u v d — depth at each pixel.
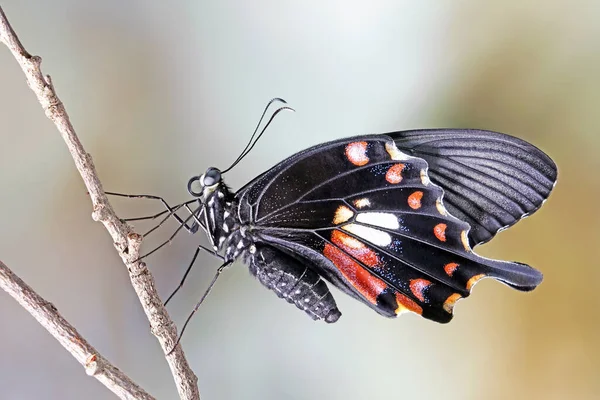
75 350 0.42
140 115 0.46
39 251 0.46
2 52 0.45
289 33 0.46
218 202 0.44
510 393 0.47
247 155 0.47
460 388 0.47
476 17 0.47
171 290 0.46
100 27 0.46
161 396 0.46
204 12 0.46
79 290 0.46
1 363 0.45
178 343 0.43
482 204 0.45
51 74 0.46
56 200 0.46
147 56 0.46
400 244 0.45
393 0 0.46
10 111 0.45
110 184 0.46
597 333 0.47
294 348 0.47
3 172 0.45
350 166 0.44
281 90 0.47
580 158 0.47
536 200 0.44
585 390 0.47
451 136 0.45
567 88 0.47
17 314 0.46
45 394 0.45
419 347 0.47
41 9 0.46
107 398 0.46
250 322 0.47
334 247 0.45
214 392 0.46
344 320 0.47
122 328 0.46
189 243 0.46
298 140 0.47
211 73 0.46
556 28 0.47
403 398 0.47
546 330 0.47
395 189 0.44
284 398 0.47
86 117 0.46
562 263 0.47
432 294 0.45
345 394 0.47
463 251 0.44
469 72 0.47
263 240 0.45
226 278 0.46
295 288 0.45
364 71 0.47
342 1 0.46
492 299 0.47
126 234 0.42
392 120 0.47
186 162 0.46
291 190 0.44
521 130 0.47
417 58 0.47
